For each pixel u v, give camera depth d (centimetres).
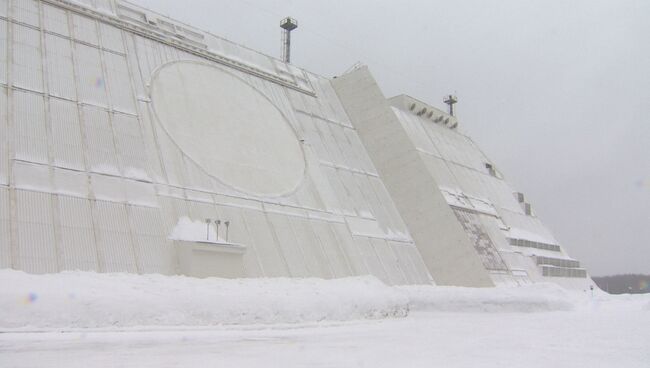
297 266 3819
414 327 2303
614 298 4862
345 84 6362
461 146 7900
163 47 4497
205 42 5041
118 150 3400
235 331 1903
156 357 1275
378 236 4934
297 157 4806
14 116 3056
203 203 3600
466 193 6569
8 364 1138
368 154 5941
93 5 4216
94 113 3456
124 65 3962
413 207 5559
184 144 3866
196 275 3102
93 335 1628
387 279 4544
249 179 4116
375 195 5425
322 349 1488
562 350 1528
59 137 3172
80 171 3131
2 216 2709
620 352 1490
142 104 3812
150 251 3112
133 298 1889
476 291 4025
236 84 4891
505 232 6738
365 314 2614
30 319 1666
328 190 4800
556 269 7119
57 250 2788
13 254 2642
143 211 3244
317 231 4253
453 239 5281
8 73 3203
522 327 2336
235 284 2347
